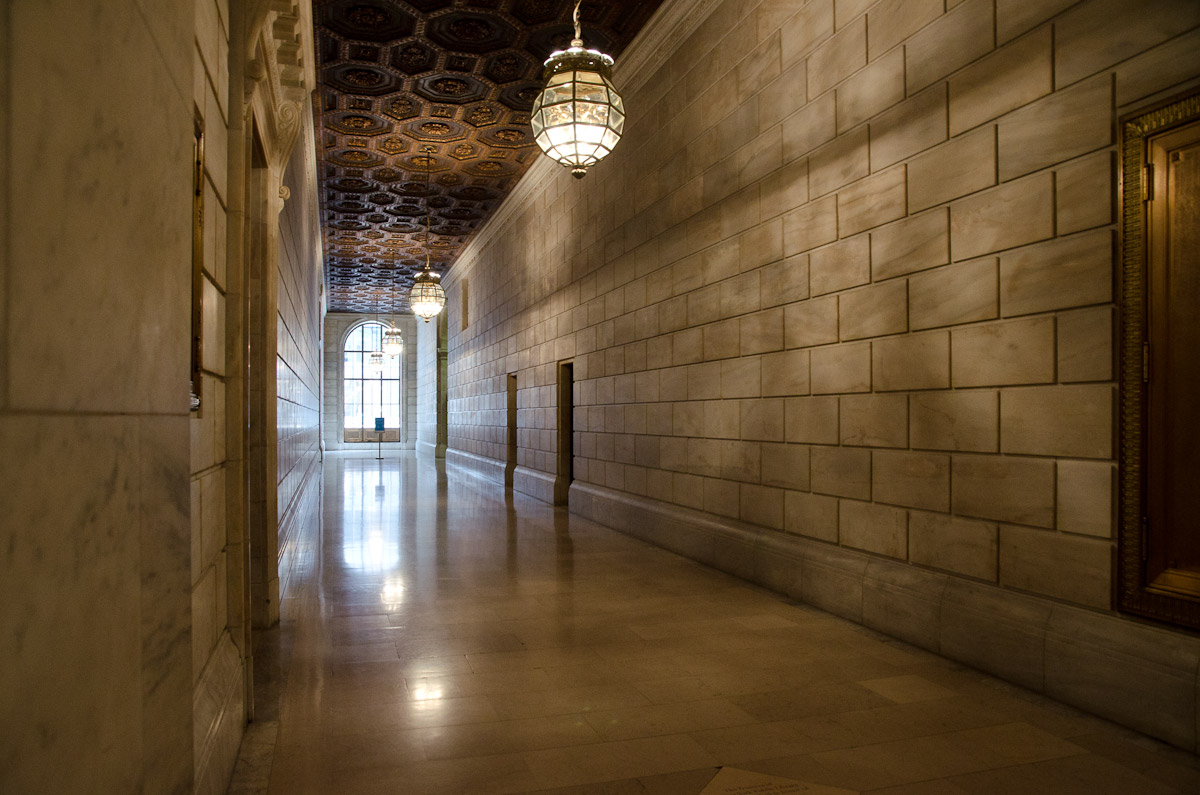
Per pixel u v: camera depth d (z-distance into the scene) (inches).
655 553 350.3
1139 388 154.3
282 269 307.3
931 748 145.0
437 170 588.7
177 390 51.3
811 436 260.1
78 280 32.5
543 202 578.9
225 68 141.4
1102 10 163.6
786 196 274.2
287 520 353.4
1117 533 158.9
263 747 143.7
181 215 52.6
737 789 128.9
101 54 35.4
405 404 1498.5
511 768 136.6
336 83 427.5
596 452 463.2
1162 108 150.6
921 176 212.5
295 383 439.5
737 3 306.8
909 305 216.4
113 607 37.1
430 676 185.0
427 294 657.0
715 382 322.3
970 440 195.3
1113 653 155.9
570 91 257.8
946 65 204.1
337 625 230.1
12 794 25.3
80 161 32.7
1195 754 141.1
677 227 357.1
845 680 182.4
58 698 29.9
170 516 49.0
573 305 505.4
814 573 251.6
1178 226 148.5
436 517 473.4
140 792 41.4
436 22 360.8
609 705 166.7
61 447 30.6
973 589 192.7
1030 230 179.5
